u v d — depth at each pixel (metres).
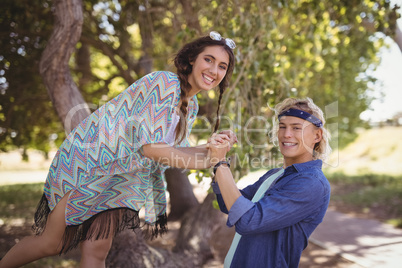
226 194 1.63
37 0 5.10
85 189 1.91
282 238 1.62
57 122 6.80
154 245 4.91
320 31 5.60
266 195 1.68
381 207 7.34
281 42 4.51
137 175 1.99
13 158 18.70
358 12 4.72
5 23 5.17
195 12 5.21
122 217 1.95
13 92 5.73
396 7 4.38
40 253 2.00
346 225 6.09
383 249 4.75
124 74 6.33
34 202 8.37
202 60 1.94
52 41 3.24
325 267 4.15
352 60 7.33
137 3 5.98
